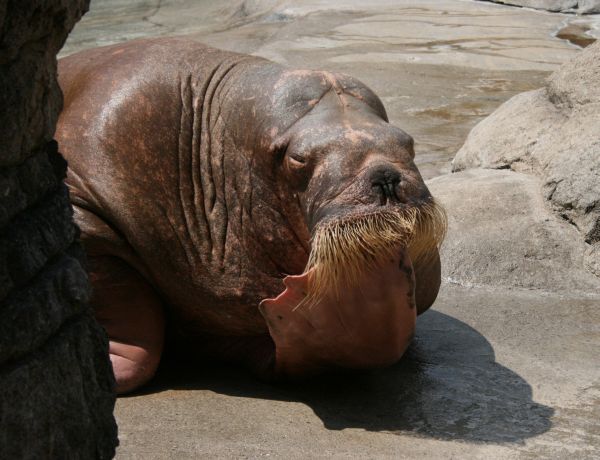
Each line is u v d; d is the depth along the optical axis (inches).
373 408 349.4
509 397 359.3
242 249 369.4
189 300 380.5
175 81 380.5
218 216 371.6
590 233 478.9
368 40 1113.4
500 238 486.9
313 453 306.7
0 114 184.1
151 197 368.8
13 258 191.5
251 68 381.7
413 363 390.6
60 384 202.4
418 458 305.6
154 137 371.9
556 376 378.3
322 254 308.7
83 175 368.8
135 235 367.6
